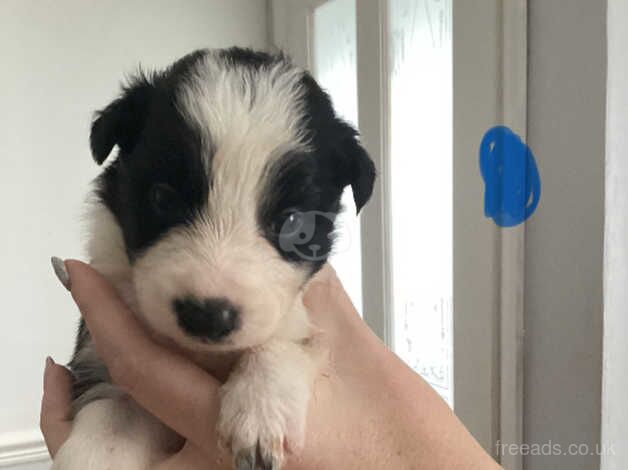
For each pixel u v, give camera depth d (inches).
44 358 12.7
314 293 6.6
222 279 4.8
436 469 5.1
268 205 5.2
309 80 6.1
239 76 5.7
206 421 5.0
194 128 5.2
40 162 12.4
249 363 5.3
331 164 5.9
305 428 5.0
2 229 12.2
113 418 5.7
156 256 5.0
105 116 5.9
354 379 5.6
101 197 6.1
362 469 5.0
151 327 5.2
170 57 13.4
